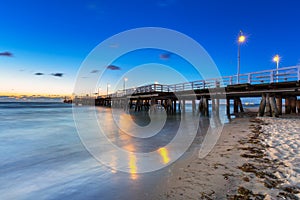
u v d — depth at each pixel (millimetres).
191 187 3215
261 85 11367
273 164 3871
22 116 21562
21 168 4840
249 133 7375
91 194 3426
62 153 6215
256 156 4480
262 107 12281
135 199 3127
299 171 3422
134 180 3922
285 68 10711
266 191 2846
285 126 8195
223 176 3527
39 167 4914
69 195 3430
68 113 26703
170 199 2912
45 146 7219
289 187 2912
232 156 4656
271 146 5195
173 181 3557
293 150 4691
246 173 3553
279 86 10781
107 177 4152
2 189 3701
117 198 3221
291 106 14641
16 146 7227
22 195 3477
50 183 3941
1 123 14938
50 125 13703
